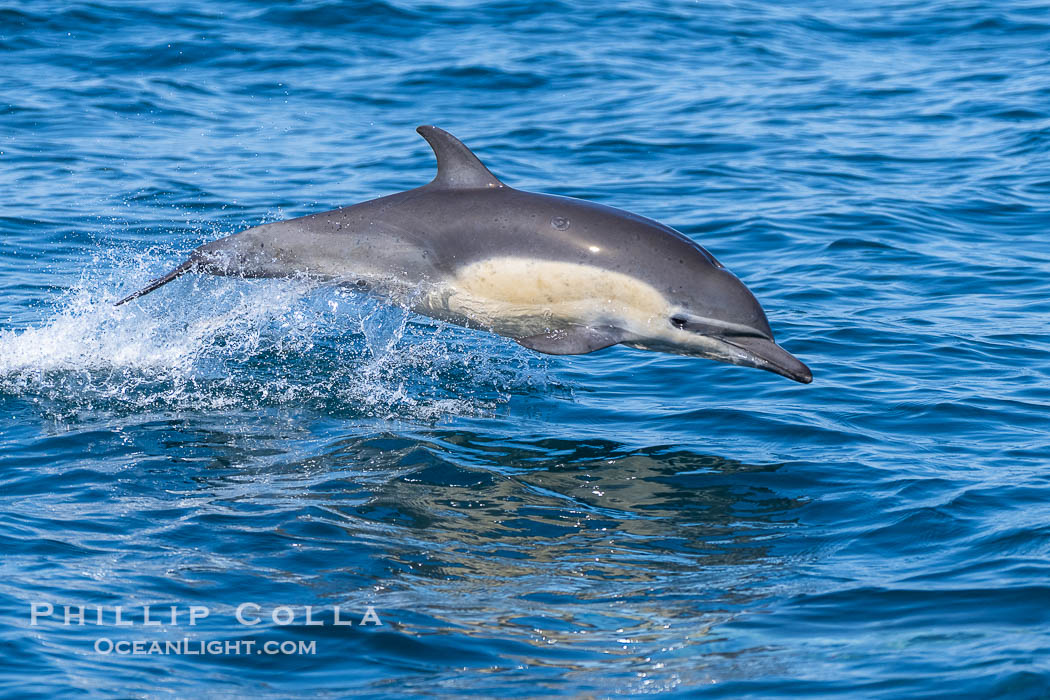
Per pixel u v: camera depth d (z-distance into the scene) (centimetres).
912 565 2234
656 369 3441
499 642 1984
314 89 7088
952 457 2770
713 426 3012
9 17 7856
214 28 8006
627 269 2806
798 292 4159
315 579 2189
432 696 1823
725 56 7956
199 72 7306
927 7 9262
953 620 2012
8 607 2036
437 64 7550
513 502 2552
